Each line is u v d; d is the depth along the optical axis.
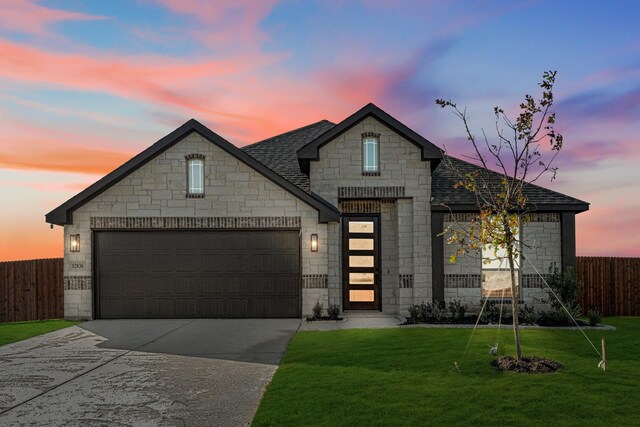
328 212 13.62
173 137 13.79
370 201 15.08
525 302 14.32
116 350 9.88
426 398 6.32
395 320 13.41
